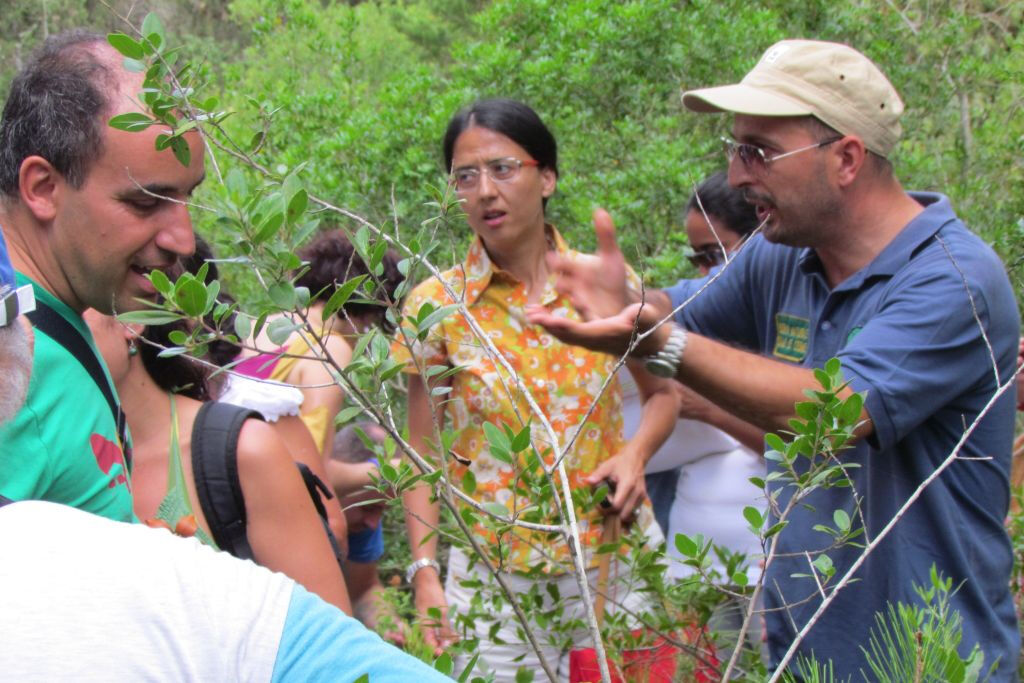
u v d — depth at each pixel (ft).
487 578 8.99
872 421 6.55
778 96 7.28
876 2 20.59
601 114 18.42
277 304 4.31
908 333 6.73
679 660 8.00
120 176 4.99
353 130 16.88
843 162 7.30
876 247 7.37
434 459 5.53
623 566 9.16
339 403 10.49
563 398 8.90
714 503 10.11
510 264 9.15
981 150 15.88
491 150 8.94
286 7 22.29
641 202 14.96
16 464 4.55
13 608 3.05
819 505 7.27
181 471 6.35
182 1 32.19
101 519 3.41
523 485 8.00
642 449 8.77
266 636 3.27
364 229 4.82
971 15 19.03
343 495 11.02
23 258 5.16
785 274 8.24
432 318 4.77
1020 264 8.59
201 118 4.87
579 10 18.16
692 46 18.35
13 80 5.22
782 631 7.46
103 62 5.06
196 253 8.14
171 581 3.26
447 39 40.83
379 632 9.23
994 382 7.05
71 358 5.07
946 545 6.99
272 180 5.21
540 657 5.00
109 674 3.05
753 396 6.30
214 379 8.34
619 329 5.82
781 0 20.47
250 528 6.39
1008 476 7.35
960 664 5.07
